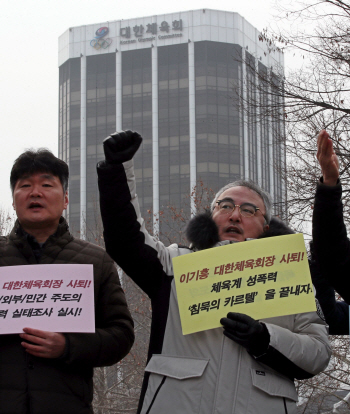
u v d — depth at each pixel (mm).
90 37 57125
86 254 3406
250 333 2867
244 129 52500
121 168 3137
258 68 9445
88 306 3059
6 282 3086
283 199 9469
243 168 51719
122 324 3361
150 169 52688
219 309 3023
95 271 3379
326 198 2996
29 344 2938
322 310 3600
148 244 3271
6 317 2996
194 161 51656
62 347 2988
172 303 3227
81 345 3045
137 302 15570
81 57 57062
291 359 2959
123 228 3141
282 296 3029
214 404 2902
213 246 3408
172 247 3521
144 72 55000
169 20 55031
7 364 2990
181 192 51469
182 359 3057
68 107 57156
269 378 2984
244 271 3098
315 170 9031
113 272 3486
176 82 53875
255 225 3504
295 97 8859
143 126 53969
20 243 3291
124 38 56031
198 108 52688
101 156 54938
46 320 3000
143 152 53250
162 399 2980
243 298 3037
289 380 3068
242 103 9523
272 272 3082
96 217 18562
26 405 2922
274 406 2939
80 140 55719
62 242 3371
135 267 3227
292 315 3252
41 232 3400
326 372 10133
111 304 3412
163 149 52750
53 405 2941
